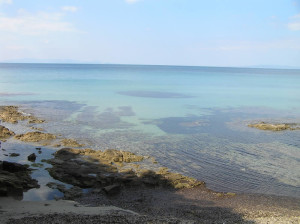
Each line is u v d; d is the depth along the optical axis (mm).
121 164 25250
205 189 21594
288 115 50000
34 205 17531
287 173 24781
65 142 30938
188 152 29516
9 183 19922
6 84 88438
